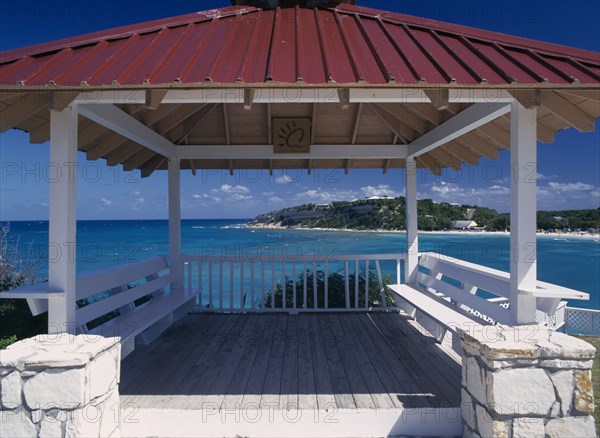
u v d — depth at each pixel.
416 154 5.37
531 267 2.97
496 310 3.38
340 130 5.49
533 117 2.94
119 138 4.39
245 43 3.12
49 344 2.44
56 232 2.84
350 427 2.70
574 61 2.88
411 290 5.21
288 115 5.19
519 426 2.21
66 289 2.85
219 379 3.30
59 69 2.69
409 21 3.61
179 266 5.52
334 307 6.17
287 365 3.65
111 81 2.47
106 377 2.47
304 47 3.06
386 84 2.47
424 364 3.66
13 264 6.80
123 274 4.08
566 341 2.34
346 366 3.61
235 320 5.31
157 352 4.02
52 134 2.84
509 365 2.22
